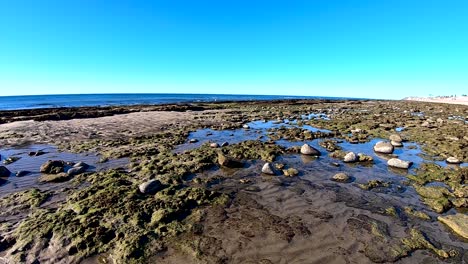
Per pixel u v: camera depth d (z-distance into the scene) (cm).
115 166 294
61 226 165
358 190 233
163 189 221
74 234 157
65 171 279
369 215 189
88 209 186
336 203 207
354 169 289
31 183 246
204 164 287
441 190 227
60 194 219
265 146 371
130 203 193
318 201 210
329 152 357
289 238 160
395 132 492
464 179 255
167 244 152
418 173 274
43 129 544
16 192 223
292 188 235
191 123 625
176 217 181
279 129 529
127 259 140
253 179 255
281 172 276
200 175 263
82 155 343
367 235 164
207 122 646
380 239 160
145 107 1088
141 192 214
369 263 139
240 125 584
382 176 268
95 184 233
